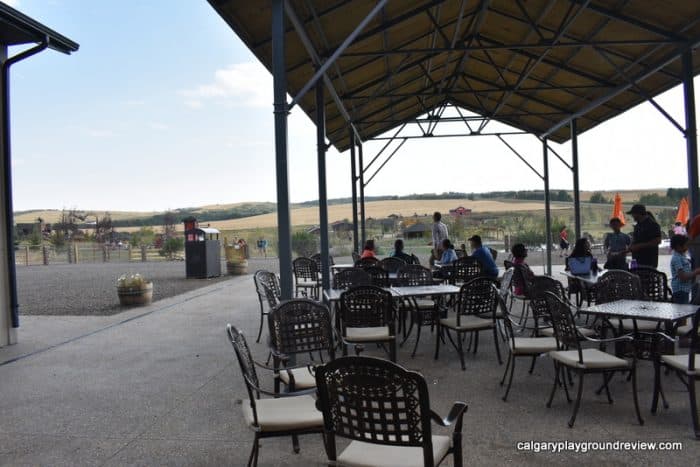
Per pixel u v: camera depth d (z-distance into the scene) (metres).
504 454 3.28
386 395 2.23
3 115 7.26
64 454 3.49
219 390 4.82
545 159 13.88
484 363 5.51
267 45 6.61
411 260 9.90
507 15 8.45
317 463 3.28
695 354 3.66
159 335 7.55
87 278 18.08
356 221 13.16
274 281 7.38
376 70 9.77
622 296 5.25
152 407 4.39
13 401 4.66
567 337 3.95
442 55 10.20
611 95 9.53
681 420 3.78
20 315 9.77
